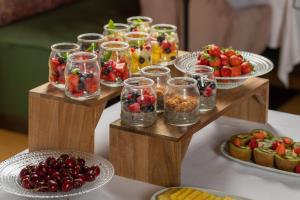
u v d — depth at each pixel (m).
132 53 1.88
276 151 1.69
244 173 1.67
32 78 3.06
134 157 1.61
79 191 1.48
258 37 3.64
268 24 3.61
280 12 3.47
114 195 1.54
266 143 1.74
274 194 1.56
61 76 1.72
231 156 1.73
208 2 3.56
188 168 1.69
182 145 1.56
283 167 1.65
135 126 1.60
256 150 1.69
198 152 1.78
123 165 1.63
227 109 1.75
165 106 1.62
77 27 3.33
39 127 1.74
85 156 1.63
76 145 1.70
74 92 1.65
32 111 1.73
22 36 3.14
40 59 3.02
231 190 1.58
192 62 1.94
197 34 3.63
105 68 1.75
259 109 1.98
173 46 2.00
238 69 1.84
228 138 1.87
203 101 1.69
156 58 1.99
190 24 3.63
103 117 2.00
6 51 3.09
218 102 1.77
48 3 3.57
